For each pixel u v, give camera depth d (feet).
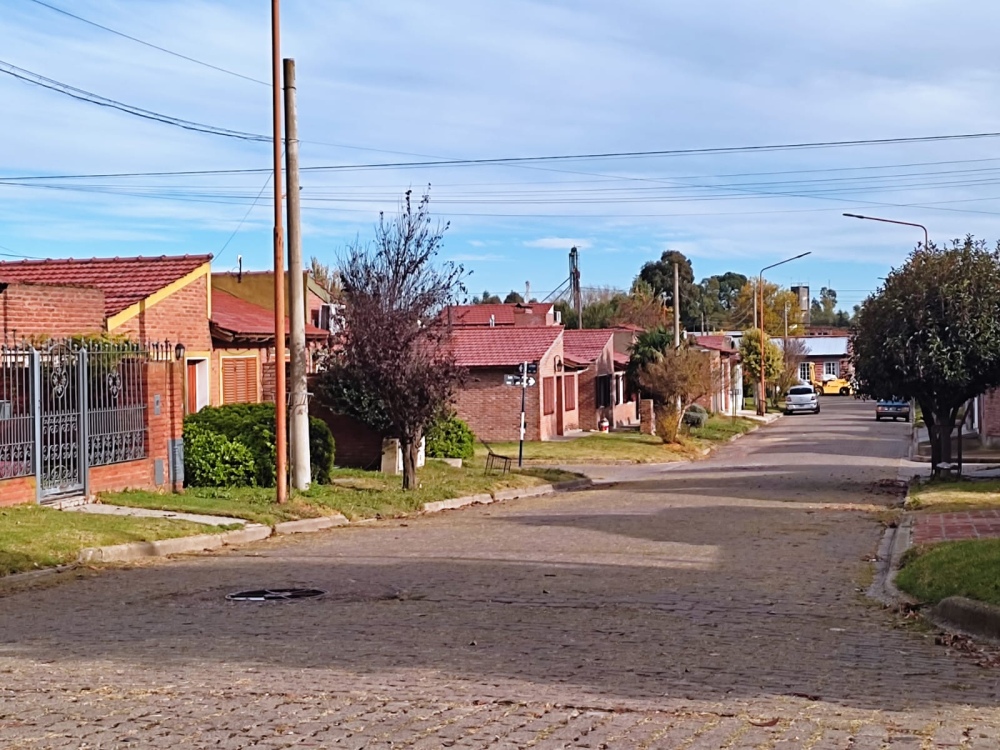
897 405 202.39
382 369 74.02
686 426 156.97
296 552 50.31
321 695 23.54
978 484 76.89
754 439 166.40
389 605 35.55
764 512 66.59
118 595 38.86
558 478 95.81
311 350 102.22
